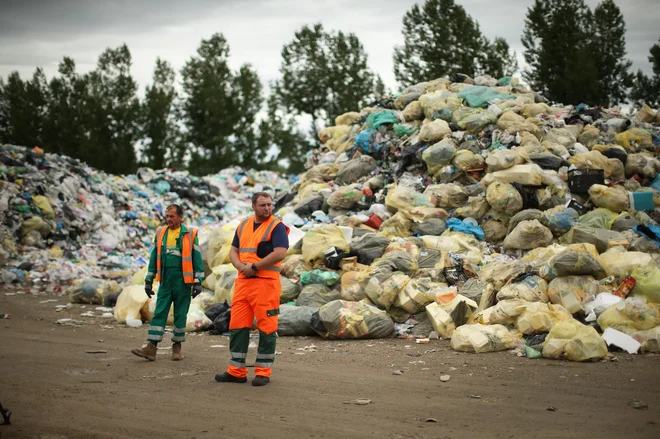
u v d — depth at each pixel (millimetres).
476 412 4816
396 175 12867
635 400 5078
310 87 53031
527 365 6441
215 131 52344
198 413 4793
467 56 43406
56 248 16000
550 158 11164
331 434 4316
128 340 8117
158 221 20125
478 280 8922
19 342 7719
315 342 8047
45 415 4684
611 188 10266
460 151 11922
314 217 12203
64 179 18266
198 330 8922
